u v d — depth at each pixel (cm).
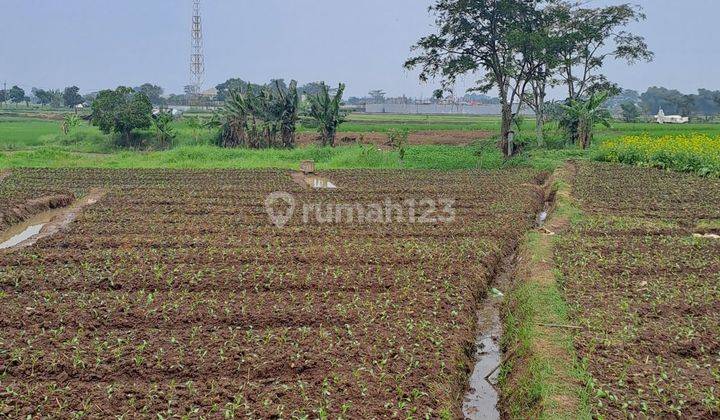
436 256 1426
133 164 3572
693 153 2877
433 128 6881
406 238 1620
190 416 731
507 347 1046
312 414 741
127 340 936
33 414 733
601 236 1608
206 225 1769
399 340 951
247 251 1448
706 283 1199
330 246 1495
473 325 1104
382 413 750
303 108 4759
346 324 1009
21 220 2012
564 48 4191
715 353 906
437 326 1016
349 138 5397
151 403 761
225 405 759
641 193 2253
